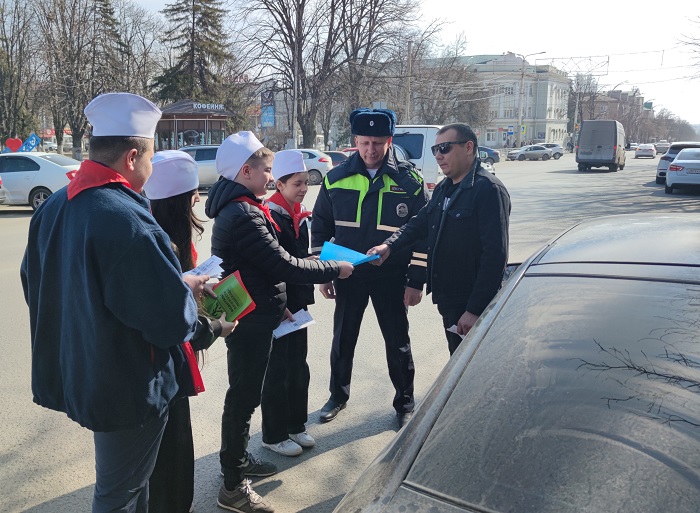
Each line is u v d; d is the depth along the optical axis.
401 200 3.49
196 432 3.57
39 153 14.36
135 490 2.04
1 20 36.50
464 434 1.32
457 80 46.72
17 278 7.51
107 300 1.76
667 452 1.18
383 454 1.40
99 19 37.06
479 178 2.98
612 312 1.59
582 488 1.13
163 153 2.44
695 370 1.37
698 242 1.93
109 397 1.83
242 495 2.76
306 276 2.64
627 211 13.51
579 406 1.32
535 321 1.63
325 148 42.88
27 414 3.77
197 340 2.14
